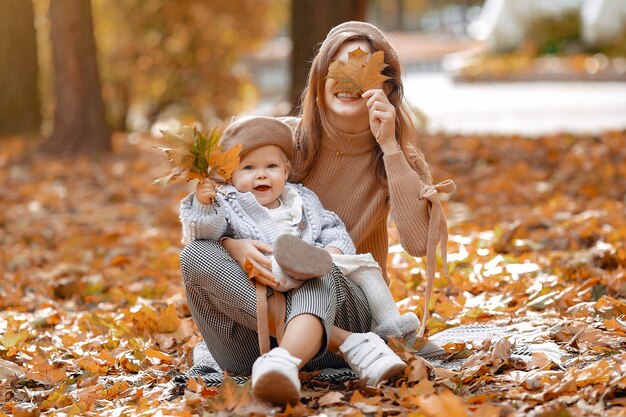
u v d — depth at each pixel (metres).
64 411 4.23
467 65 35.31
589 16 36.62
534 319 5.47
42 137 18.03
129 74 27.39
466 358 4.57
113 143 17.47
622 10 36.22
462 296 6.26
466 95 27.88
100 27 27.19
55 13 16.25
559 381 4.01
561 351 4.57
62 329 6.20
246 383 3.84
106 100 27.52
